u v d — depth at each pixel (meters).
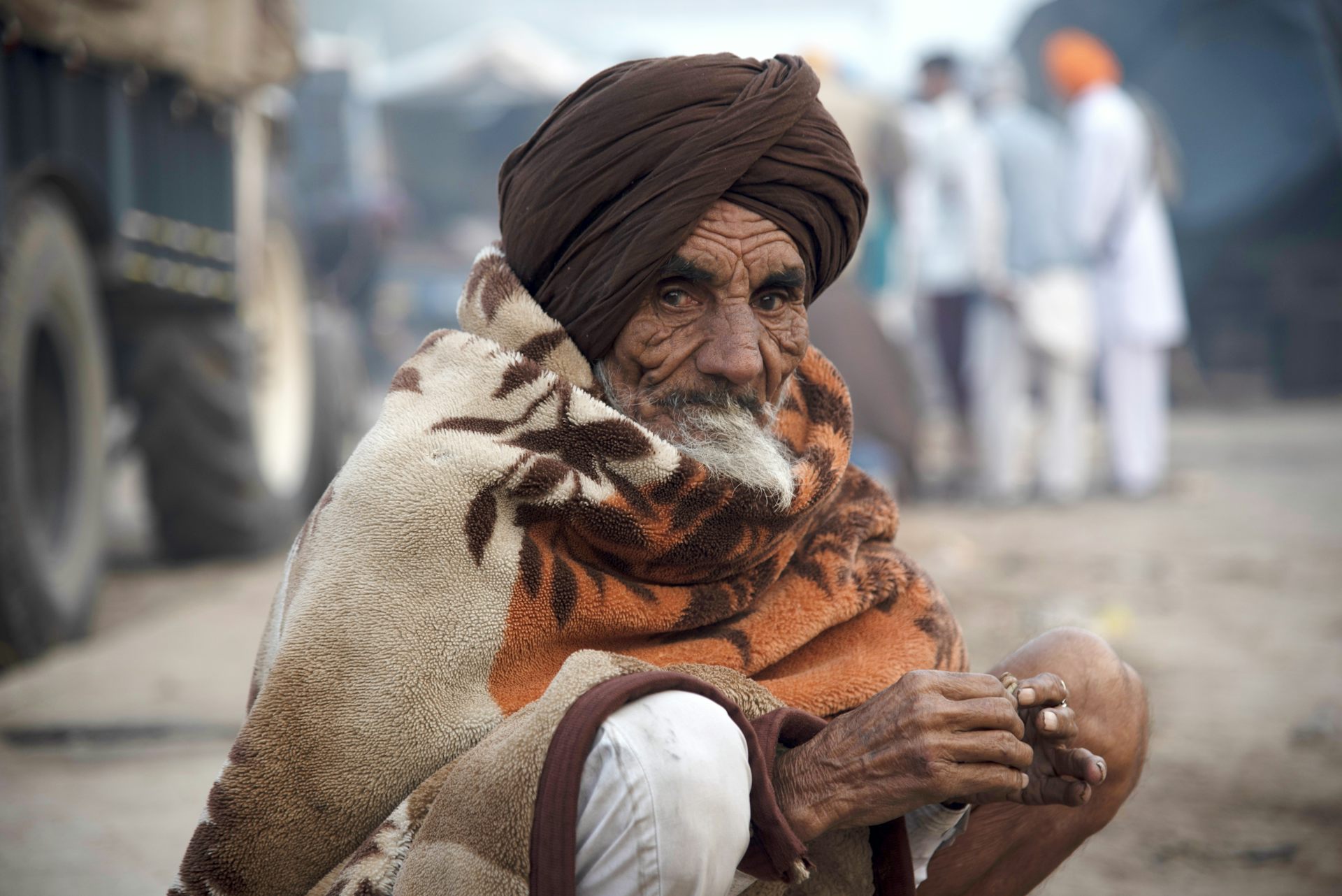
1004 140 9.22
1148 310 9.48
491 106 24.19
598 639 1.52
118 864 2.95
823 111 1.64
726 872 1.28
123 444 6.98
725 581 1.59
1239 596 6.27
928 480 10.50
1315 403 16.55
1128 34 15.23
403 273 21.45
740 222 1.58
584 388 1.58
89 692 4.38
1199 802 3.57
